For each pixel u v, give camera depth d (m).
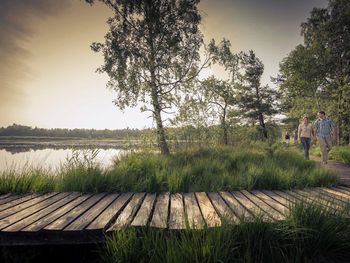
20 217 3.80
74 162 7.05
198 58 17.11
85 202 4.79
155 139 14.27
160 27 15.83
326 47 25.20
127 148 12.51
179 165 9.03
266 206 4.35
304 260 2.99
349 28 23.77
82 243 3.25
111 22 16.77
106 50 16.59
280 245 3.08
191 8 16.41
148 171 7.41
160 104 15.58
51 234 3.25
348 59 24.75
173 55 16.69
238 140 20.66
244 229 3.15
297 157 10.41
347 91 23.09
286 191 5.76
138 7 16.00
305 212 3.41
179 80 16.62
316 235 3.16
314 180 6.52
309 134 11.78
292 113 28.58
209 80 17.53
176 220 3.60
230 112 19.56
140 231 3.32
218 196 5.25
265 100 38.91
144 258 2.92
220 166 8.66
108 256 3.09
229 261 2.82
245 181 6.24
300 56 25.11
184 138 16.09
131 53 16.16
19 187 5.71
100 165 7.29
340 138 24.27
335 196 5.09
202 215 3.85
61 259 3.40
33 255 3.39
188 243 2.89
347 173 8.74
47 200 4.95
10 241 3.25
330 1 26.98
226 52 17.48
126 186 6.07
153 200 4.95
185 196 5.29
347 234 3.20
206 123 16.81
